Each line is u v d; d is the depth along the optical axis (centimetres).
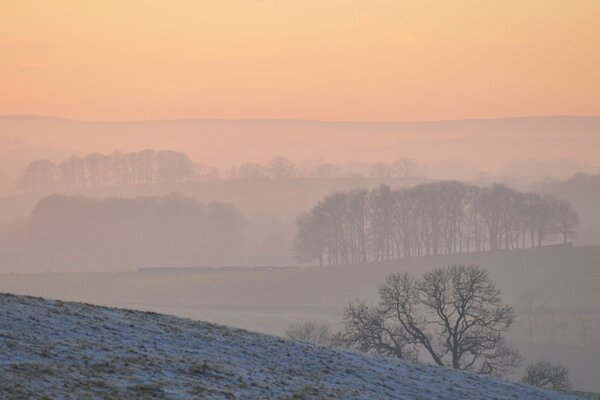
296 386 5028
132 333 5609
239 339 6119
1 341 4716
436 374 6419
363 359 6344
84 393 4059
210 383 4709
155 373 4688
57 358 4606
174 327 6066
